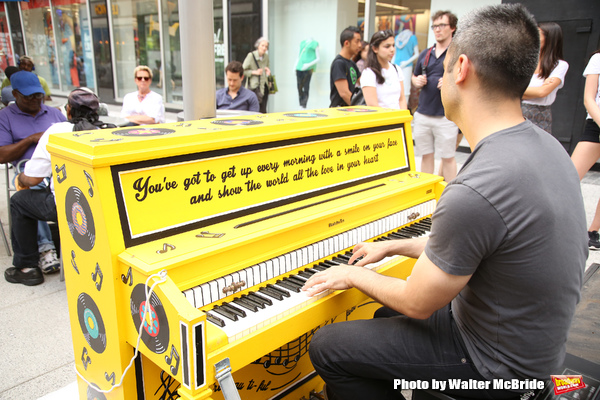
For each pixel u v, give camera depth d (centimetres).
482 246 131
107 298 157
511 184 128
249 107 552
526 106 420
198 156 171
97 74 1187
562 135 627
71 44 1256
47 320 305
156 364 160
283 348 222
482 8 143
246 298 168
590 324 235
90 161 142
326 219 203
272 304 165
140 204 155
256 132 189
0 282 357
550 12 601
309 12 833
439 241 135
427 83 464
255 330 152
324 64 848
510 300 138
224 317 156
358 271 172
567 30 593
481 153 137
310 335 233
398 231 242
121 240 150
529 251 130
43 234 376
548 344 141
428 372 159
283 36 883
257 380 214
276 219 188
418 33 735
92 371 181
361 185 241
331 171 226
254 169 190
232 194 183
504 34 133
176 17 970
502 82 137
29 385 243
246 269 171
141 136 163
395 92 473
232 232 171
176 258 148
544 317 138
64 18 1240
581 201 143
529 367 143
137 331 150
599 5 562
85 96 326
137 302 147
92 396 186
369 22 763
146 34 1041
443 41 442
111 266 150
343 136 232
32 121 381
